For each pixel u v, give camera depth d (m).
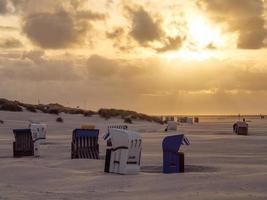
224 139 41.91
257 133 57.97
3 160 23.33
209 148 31.92
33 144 26.12
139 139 18.30
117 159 18.20
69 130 56.09
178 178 15.45
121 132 18.19
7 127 52.78
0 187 14.69
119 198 12.42
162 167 20.59
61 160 22.83
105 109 82.75
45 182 15.92
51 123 63.22
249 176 15.06
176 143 18.75
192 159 24.12
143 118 87.19
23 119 63.69
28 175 17.39
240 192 12.63
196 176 15.68
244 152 28.89
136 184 14.95
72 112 76.62
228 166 20.75
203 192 12.80
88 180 16.17
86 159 22.72
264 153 28.14
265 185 13.52
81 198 12.50
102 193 13.38
